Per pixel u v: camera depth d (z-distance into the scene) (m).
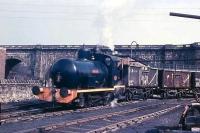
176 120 19.73
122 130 16.09
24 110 22.73
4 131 14.67
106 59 27.58
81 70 24.17
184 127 14.57
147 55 56.94
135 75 34.03
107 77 27.52
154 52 56.66
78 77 23.84
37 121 17.80
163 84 39.34
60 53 61.06
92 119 18.52
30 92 35.81
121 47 57.88
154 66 56.47
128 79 32.25
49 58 61.69
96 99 26.08
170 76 40.38
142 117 20.05
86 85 24.77
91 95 25.44
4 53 52.38
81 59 25.80
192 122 14.59
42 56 61.91
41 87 22.97
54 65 24.34
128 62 32.50
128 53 57.62
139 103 30.61
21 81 36.91
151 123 18.50
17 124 16.64
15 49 62.66
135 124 17.98
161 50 56.22
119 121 18.83
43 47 61.59
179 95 42.03
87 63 25.36
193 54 54.09
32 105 26.00
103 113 22.02
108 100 27.53
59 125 16.00
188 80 43.56
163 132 13.45
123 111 22.80
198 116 14.70
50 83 24.28
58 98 22.67
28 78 64.50
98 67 26.41
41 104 27.06
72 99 22.77
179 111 24.58
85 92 24.28
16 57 62.81
